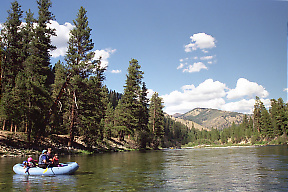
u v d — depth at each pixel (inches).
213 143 6028.5
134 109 2032.5
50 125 1140.5
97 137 1411.2
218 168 575.5
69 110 1238.9
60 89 1196.5
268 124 3759.8
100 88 1668.3
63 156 943.0
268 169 534.0
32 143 1005.2
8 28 1391.5
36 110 1004.6
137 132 2023.9
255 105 4311.0
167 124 5580.7
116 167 594.9
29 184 357.7
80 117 1222.9
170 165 651.5
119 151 1571.1
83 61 1252.5
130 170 535.5
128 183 371.2
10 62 1355.8
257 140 3905.0
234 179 409.4
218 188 335.0
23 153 848.9
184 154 1258.0
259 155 1013.8
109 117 2559.1
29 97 1006.4
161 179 410.9
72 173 478.3
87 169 550.6
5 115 960.9
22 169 453.1
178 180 400.5
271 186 345.7
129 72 2087.8
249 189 327.3
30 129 1001.5
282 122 3489.2
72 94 1206.9
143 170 535.8
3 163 607.5
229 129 5910.4
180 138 6156.5
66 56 1262.3
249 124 4864.7
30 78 1063.6
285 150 1414.9
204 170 538.0
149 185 356.2
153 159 876.0
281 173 469.7
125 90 2048.5
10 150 836.0
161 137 2901.1
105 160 797.9
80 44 1291.8
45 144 1065.5
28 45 1168.8
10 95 989.8
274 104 4013.3
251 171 507.8
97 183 369.1
